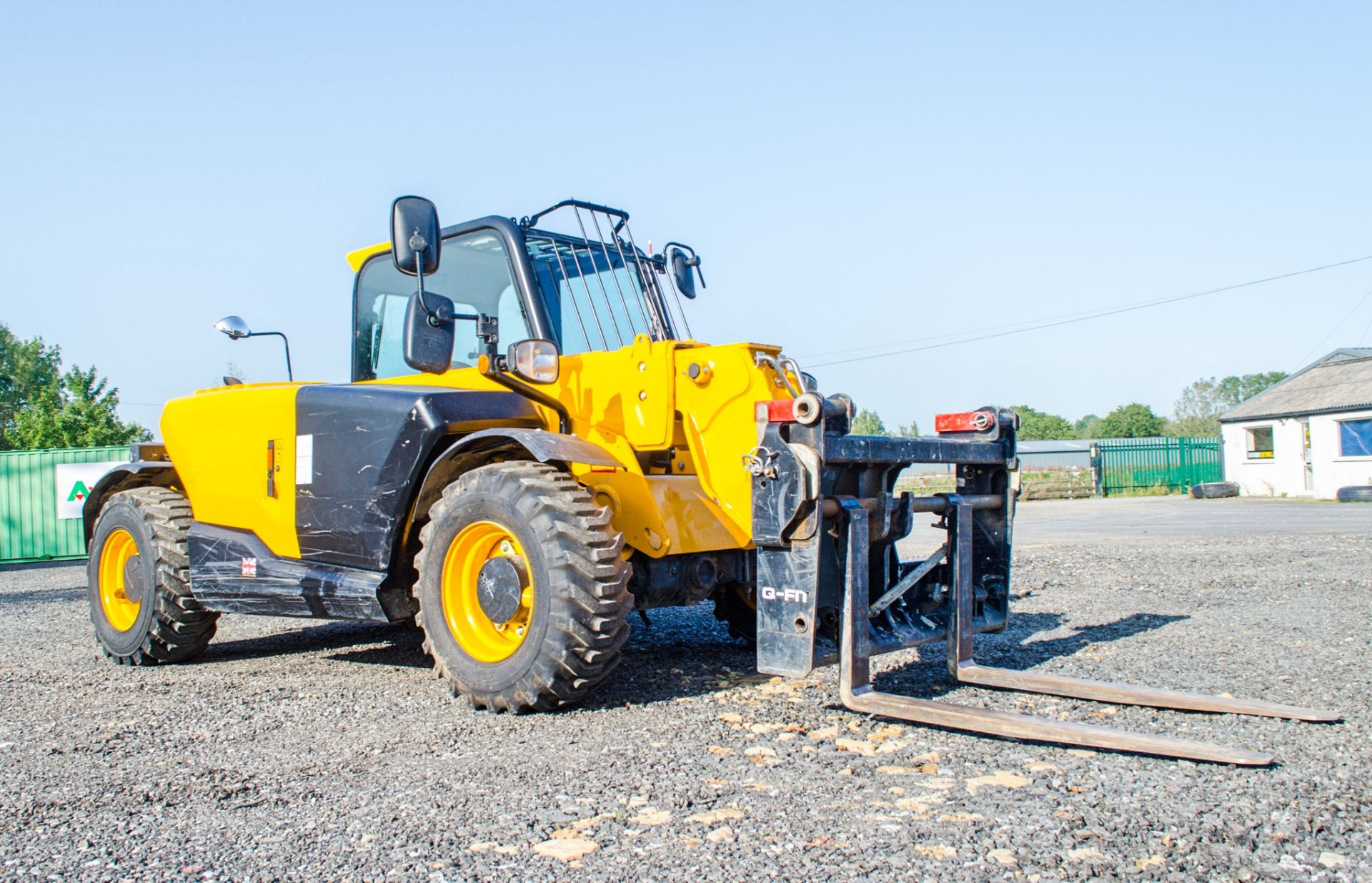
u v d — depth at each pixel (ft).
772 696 13.47
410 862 7.77
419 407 14.07
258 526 16.63
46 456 51.03
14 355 189.67
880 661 15.83
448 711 13.04
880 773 9.83
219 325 18.02
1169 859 7.59
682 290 17.33
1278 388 99.71
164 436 18.53
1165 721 11.84
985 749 10.64
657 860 7.68
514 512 12.53
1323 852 7.74
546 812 8.82
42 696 14.88
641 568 13.70
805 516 11.78
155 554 17.56
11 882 7.61
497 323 14.37
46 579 38.60
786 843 7.98
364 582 14.65
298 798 9.45
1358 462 83.82
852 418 12.33
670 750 10.77
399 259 13.42
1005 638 18.06
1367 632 18.10
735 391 13.83
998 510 15.39
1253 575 27.35
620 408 14.65
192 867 7.79
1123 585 25.91
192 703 14.10
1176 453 111.65
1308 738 11.00
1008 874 7.34
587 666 12.19
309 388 15.76
